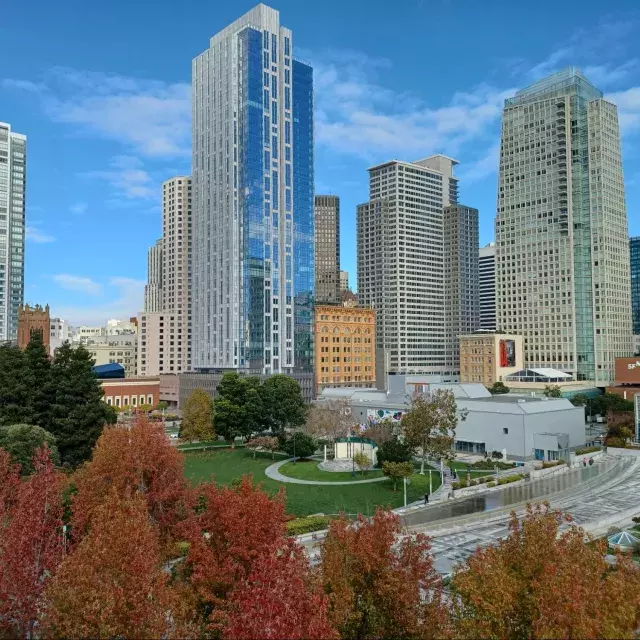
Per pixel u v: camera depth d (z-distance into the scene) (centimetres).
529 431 11731
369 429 11425
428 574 3612
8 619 3369
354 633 3362
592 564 3067
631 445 12812
